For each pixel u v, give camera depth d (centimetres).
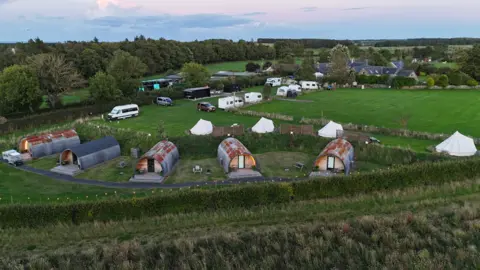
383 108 7312
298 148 4878
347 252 2412
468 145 4200
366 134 5275
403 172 3419
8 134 5950
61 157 4319
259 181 3803
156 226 2856
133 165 4378
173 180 3894
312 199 3238
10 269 2322
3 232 2806
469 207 2953
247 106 7762
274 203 3162
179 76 12838
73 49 13288
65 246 2614
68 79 7906
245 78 11331
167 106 8181
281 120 6400
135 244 2555
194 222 2902
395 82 10381
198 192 3070
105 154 4528
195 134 5197
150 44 15888
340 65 11075
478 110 6881
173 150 4403
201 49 18425
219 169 4219
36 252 2545
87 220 2897
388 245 2505
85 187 3725
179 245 2544
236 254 2473
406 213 2911
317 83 10638
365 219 2802
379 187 3362
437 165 3491
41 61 7731
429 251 2423
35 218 2866
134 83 8906
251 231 2731
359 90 10231
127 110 6831
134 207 2944
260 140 5012
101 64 13162
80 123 6306
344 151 4081
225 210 3052
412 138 5059
